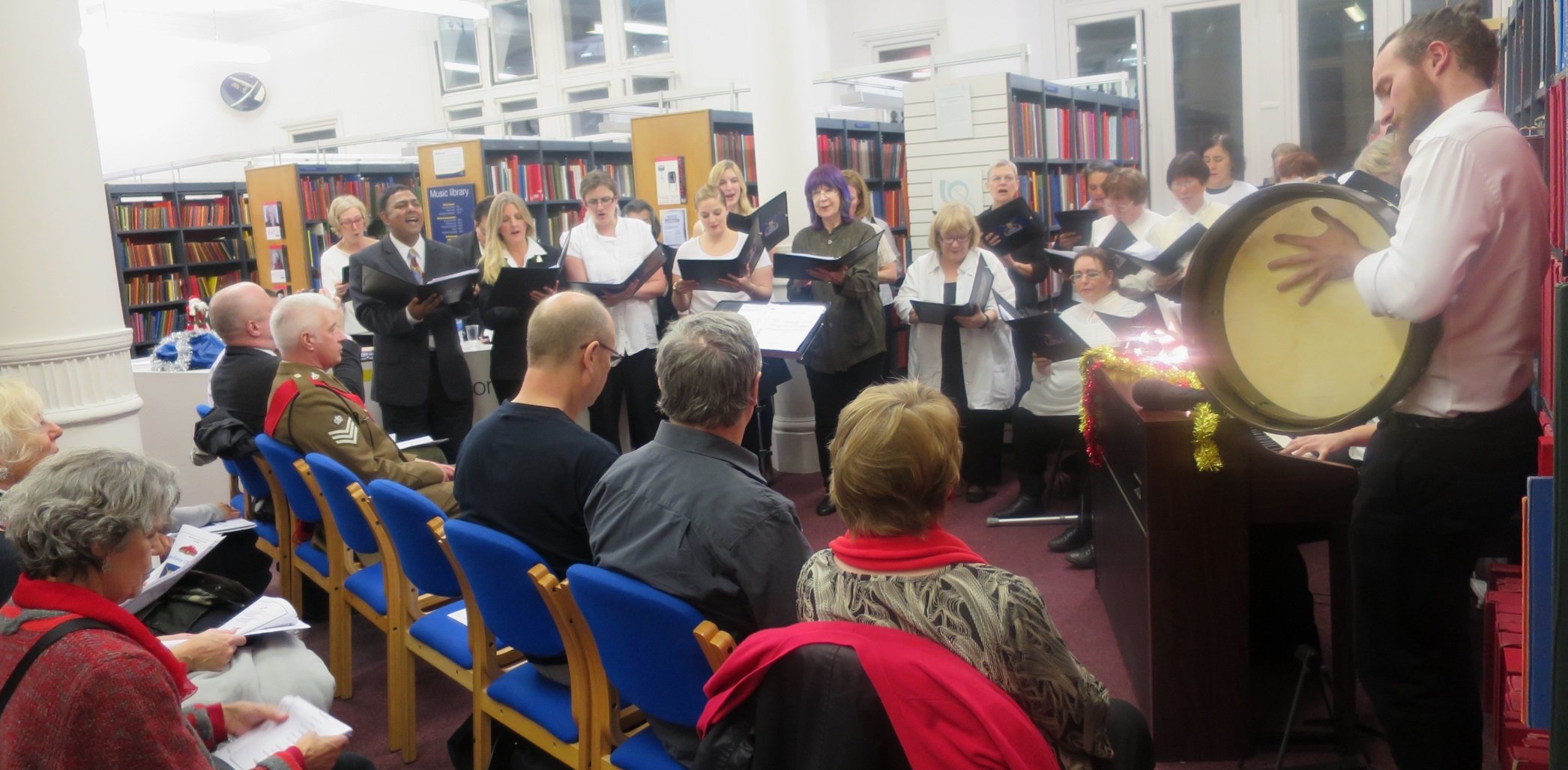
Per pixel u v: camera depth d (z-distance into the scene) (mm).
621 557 1711
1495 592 1828
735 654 1291
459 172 6746
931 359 4594
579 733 1904
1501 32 4762
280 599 2254
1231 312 1808
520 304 4148
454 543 1962
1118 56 9727
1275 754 2393
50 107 3383
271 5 12672
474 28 12195
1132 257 3617
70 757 1338
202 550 2406
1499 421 1669
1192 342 1824
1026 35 9539
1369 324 1697
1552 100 2033
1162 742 2385
